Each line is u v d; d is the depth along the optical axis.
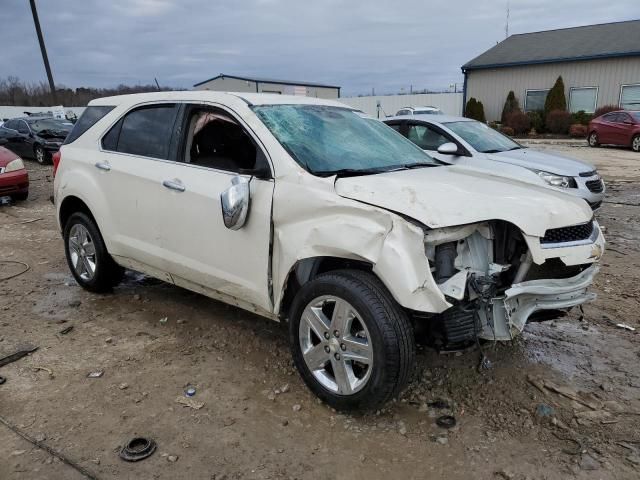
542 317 3.55
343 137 4.04
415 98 38.59
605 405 3.40
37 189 11.93
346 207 3.16
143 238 4.44
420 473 2.82
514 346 4.20
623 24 30.59
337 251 3.14
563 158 8.56
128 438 3.08
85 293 5.36
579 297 3.40
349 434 3.13
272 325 4.57
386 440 3.08
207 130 4.08
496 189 3.49
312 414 3.32
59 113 24.53
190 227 4.01
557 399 3.47
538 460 2.91
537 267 3.37
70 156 5.12
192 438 3.09
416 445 3.04
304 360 3.41
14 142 17.00
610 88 27.78
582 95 28.78
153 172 4.30
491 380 3.70
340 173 3.52
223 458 2.93
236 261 3.75
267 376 3.76
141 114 4.63
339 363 3.22
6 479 2.74
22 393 3.54
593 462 2.88
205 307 4.97
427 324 3.25
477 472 2.83
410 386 3.61
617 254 6.77
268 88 46.81
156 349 4.16
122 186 4.54
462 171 4.03
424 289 2.88
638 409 3.36
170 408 3.37
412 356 3.06
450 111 37.84
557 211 3.30
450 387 3.61
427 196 3.15
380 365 3.01
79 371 3.83
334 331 3.21
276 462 2.90
